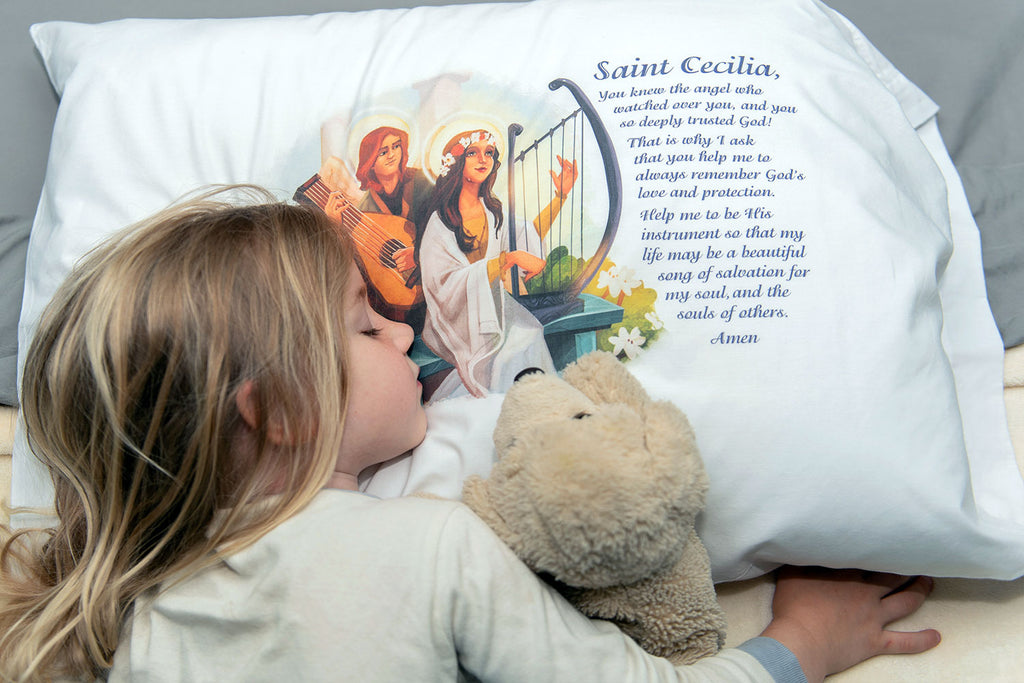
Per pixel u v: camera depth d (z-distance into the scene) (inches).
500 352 24.0
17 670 22.2
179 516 21.4
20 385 25.0
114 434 21.3
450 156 25.0
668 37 25.0
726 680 21.1
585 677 19.8
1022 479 25.4
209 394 20.4
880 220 23.1
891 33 33.2
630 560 18.5
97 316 21.0
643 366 22.9
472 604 19.5
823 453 22.0
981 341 26.6
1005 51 32.4
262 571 20.3
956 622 25.9
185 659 20.6
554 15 26.3
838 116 24.4
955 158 31.9
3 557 24.3
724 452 22.3
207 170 26.7
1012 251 28.8
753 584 26.5
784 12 25.8
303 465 21.3
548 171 24.3
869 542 22.8
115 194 26.9
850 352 22.1
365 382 22.3
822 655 23.9
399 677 19.2
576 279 23.6
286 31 28.0
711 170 23.4
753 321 22.4
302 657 19.4
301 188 25.8
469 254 24.5
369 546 19.9
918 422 22.2
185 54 27.8
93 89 27.9
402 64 26.3
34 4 34.6
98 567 22.1
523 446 19.3
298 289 21.4
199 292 20.7
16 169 34.1
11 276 31.5
